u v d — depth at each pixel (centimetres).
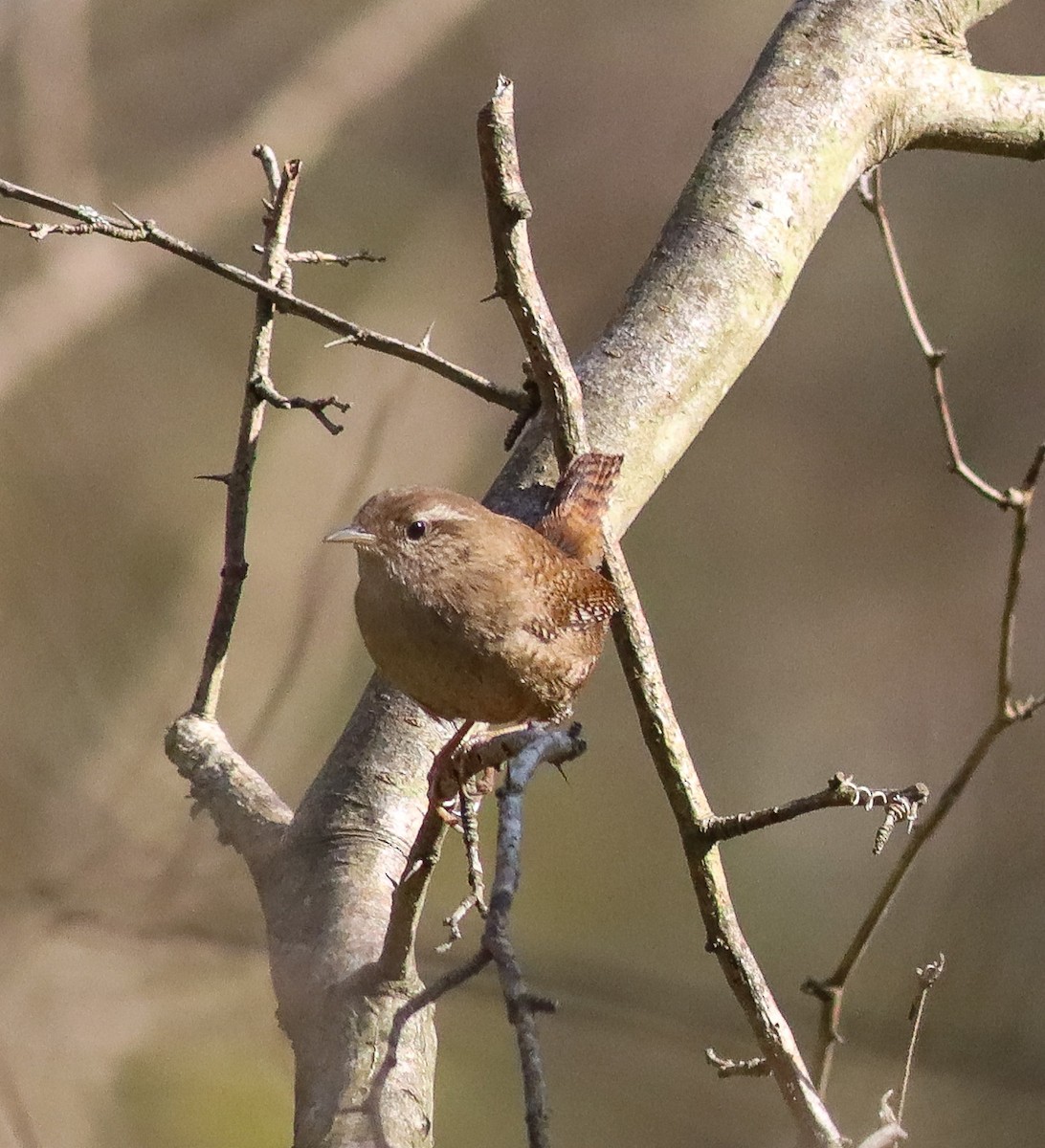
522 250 555
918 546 1543
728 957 559
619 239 1484
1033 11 1470
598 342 759
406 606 637
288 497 1162
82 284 1171
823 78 808
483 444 1330
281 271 682
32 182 1197
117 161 1416
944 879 1130
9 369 1129
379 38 1348
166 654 1123
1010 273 1570
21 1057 850
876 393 1582
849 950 768
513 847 436
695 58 1539
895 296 1575
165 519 1364
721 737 1482
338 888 606
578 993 1056
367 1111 450
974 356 1570
